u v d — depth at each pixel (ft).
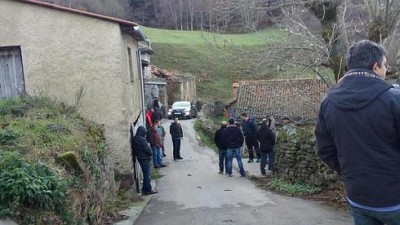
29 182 16.25
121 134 37.83
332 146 9.78
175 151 67.36
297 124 44.75
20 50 38.14
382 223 9.07
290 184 39.27
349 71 9.50
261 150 48.73
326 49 35.35
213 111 144.15
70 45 37.73
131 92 43.21
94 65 37.68
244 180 46.65
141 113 55.42
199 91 181.78
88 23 37.47
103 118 37.93
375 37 32.76
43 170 17.97
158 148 59.00
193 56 196.44
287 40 37.11
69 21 37.58
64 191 17.90
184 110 131.75
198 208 31.96
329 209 28.86
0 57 38.29
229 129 49.70
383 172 8.71
